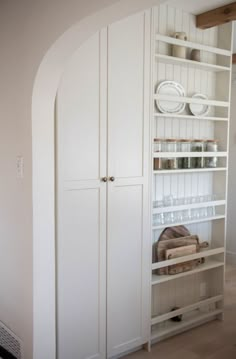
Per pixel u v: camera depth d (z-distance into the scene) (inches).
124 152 104.3
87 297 99.3
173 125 123.9
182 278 131.3
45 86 82.4
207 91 132.9
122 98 102.7
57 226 91.9
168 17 119.1
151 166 110.9
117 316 106.6
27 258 87.2
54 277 89.1
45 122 84.6
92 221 98.7
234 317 138.0
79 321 98.3
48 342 88.8
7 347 97.0
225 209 135.3
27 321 88.0
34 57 80.5
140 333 112.6
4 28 90.5
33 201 84.1
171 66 121.7
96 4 65.4
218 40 133.1
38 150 83.9
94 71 96.4
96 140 98.0
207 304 132.8
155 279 117.0
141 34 105.7
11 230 93.0
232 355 112.3
